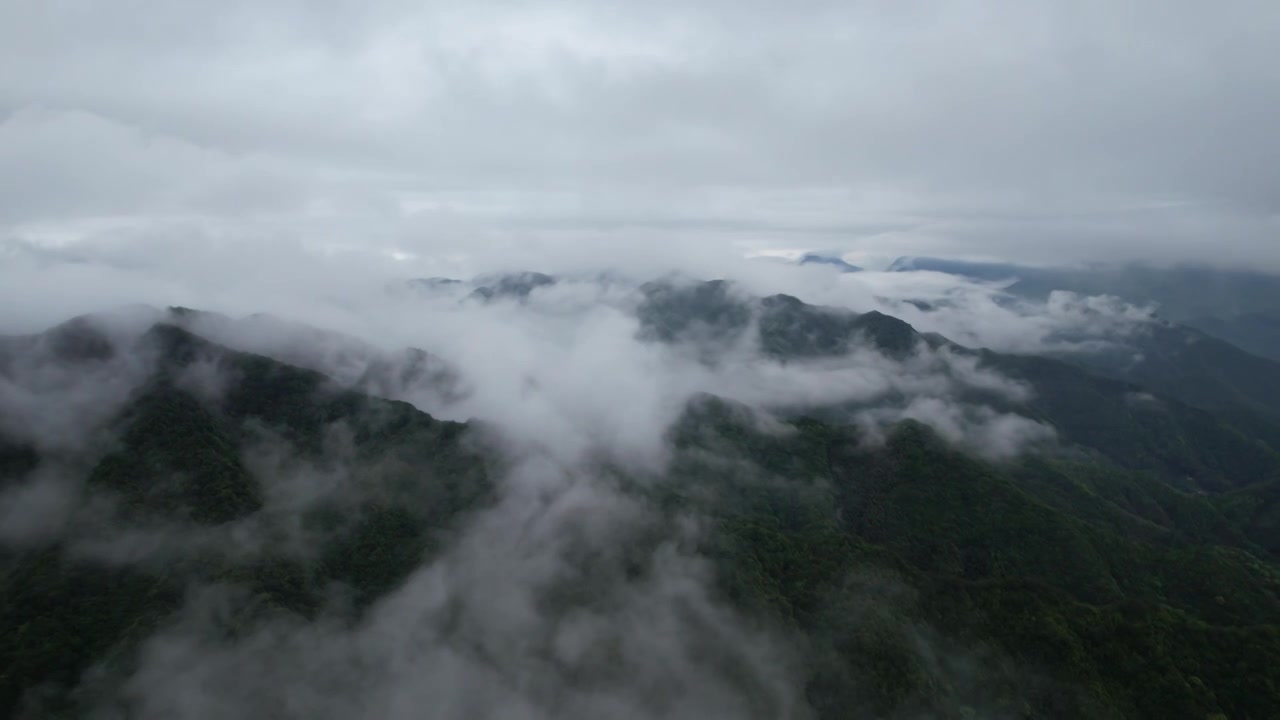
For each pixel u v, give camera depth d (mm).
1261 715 74250
